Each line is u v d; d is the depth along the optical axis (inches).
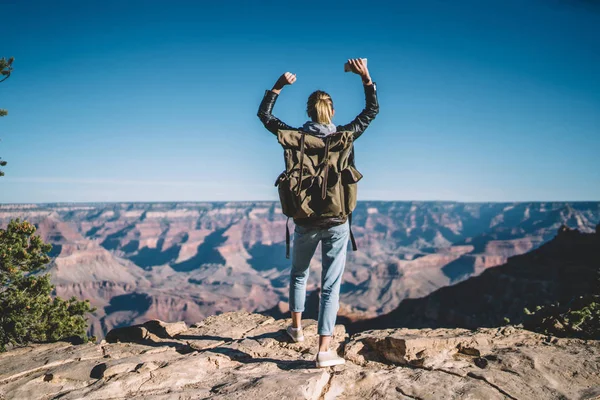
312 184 135.5
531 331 192.4
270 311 2741.1
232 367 163.0
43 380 152.0
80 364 162.9
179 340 206.7
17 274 340.5
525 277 2153.1
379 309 6392.7
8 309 315.0
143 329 216.8
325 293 150.4
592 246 2261.3
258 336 196.1
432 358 161.9
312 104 145.8
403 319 2098.9
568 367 150.9
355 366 160.6
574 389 138.3
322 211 137.9
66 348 192.7
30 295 341.7
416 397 133.9
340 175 137.1
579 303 208.4
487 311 1971.0
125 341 209.3
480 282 2247.8
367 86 147.9
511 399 133.3
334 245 147.3
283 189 141.1
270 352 177.5
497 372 148.2
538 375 145.7
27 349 194.5
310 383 129.6
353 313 2188.7
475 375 146.6
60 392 142.9
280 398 121.9
